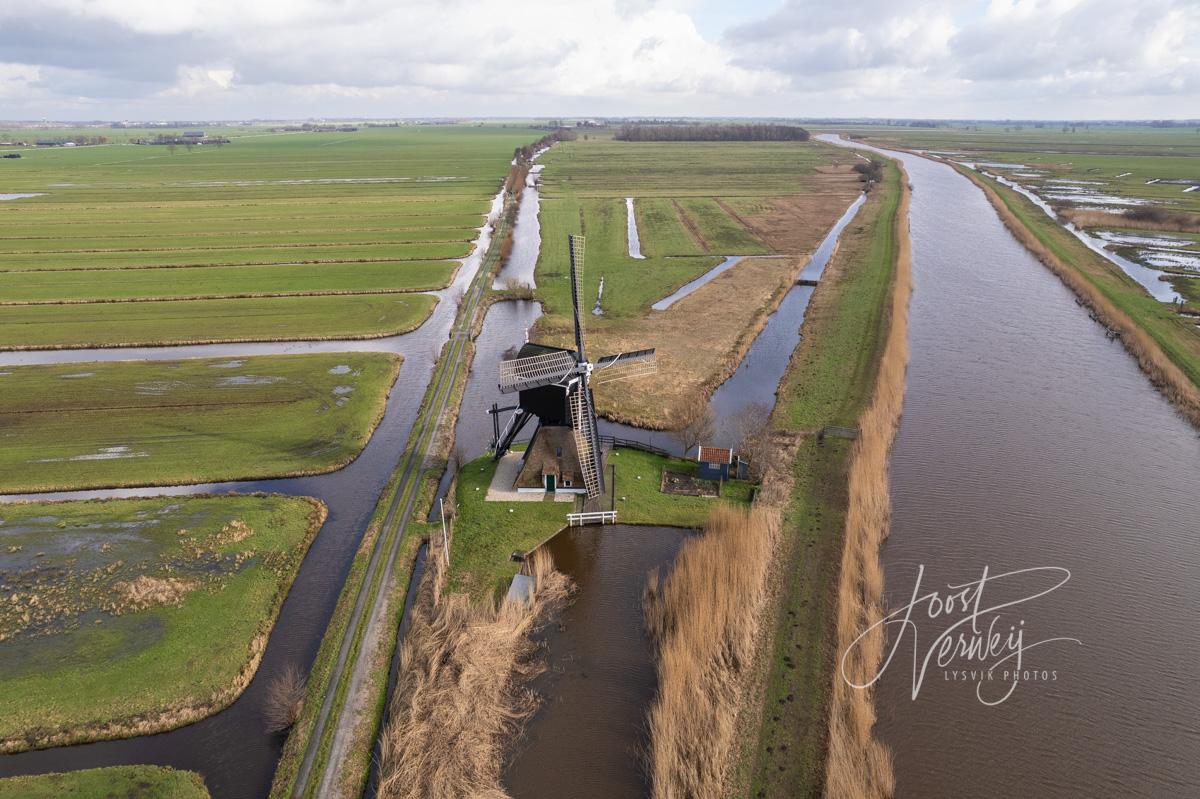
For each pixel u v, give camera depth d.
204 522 37.38
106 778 23.47
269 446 46.59
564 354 40.22
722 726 24.50
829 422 48.66
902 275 85.56
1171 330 65.62
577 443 39.00
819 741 24.58
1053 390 55.00
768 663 27.91
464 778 23.12
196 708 26.38
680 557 33.78
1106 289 78.56
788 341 68.06
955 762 24.11
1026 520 37.84
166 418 50.12
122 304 77.12
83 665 28.05
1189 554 35.09
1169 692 26.97
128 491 41.25
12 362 61.00
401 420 51.56
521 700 26.80
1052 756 24.39
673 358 62.47
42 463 43.69
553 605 31.80
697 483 41.56
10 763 24.17
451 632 28.75
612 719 26.06
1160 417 50.41
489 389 57.34
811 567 33.50
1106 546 35.69
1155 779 23.61
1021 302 78.06
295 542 36.50
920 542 35.88
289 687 26.30
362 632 29.98
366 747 24.80
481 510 38.97
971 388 55.31
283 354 63.88
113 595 31.81
